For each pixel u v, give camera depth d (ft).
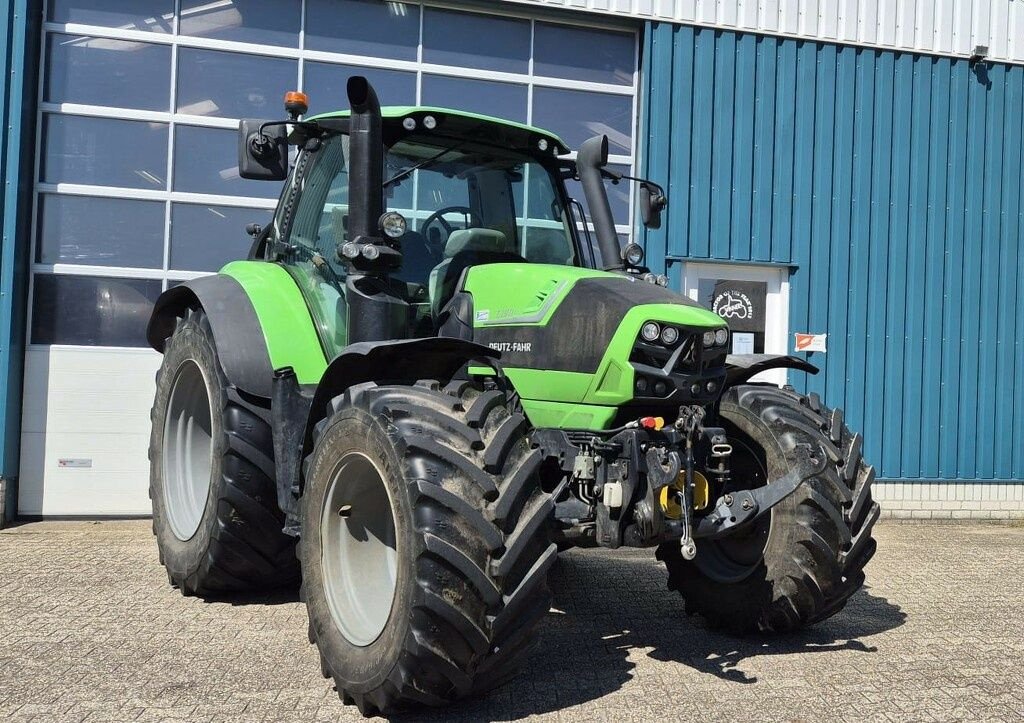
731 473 13.78
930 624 14.75
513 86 26.40
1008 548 22.82
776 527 13.02
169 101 24.27
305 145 15.61
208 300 14.98
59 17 23.66
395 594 9.95
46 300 23.47
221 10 24.62
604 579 17.85
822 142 27.43
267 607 14.99
